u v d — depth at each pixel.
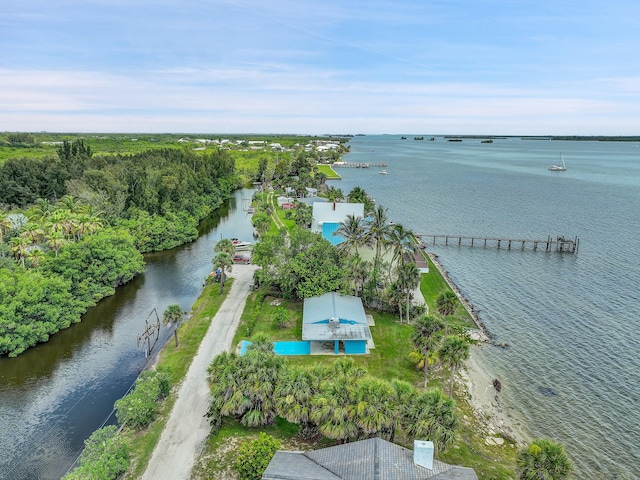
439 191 173.12
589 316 62.19
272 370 36.06
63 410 41.59
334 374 35.59
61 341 54.81
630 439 38.41
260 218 106.50
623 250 93.88
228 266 72.38
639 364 49.94
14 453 35.97
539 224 117.69
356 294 61.03
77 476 28.48
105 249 70.12
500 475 33.03
